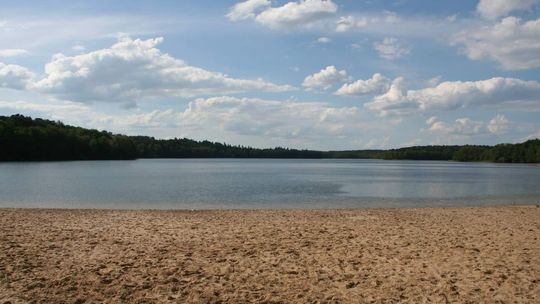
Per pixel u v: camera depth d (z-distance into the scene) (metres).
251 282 10.98
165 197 37.50
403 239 16.69
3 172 70.50
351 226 20.03
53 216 22.56
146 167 107.00
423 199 37.69
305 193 42.22
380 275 11.65
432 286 10.72
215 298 9.79
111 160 159.62
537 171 105.62
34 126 140.00
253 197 38.12
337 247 15.10
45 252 13.74
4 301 9.38
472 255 13.97
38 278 10.98
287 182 57.84
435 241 16.30
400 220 22.36
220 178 65.81
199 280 11.09
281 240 16.34
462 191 46.38
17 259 12.74
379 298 9.91
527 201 36.66
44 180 54.62
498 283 10.95
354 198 38.00
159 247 14.87
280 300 9.72
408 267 12.47
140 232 17.81
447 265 12.68
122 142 168.62
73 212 24.55
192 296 9.89
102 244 15.18
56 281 10.74
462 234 17.94
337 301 9.70
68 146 136.00
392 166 152.00
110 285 10.55
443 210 27.16
